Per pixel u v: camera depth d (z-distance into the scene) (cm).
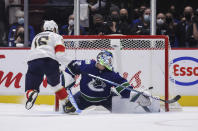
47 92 1953
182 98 1967
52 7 2091
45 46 1405
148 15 2019
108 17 1967
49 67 1396
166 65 1619
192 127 1033
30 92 1380
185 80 1966
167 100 1582
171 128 1011
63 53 1396
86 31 1984
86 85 1455
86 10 1978
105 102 1478
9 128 1016
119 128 1011
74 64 1449
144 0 2080
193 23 2062
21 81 1981
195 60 1966
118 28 1978
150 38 1622
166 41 1611
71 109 1402
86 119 1214
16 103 1988
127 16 2008
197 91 1966
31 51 1423
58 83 1409
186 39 2067
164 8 2112
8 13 2102
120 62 1647
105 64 1418
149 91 1636
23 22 2084
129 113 1440
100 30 1967
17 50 1980
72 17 2036
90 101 1463
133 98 1446
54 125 1071
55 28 1491
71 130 974
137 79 1652
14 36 2084
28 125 1074
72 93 1592
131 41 1638
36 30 2091
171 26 2069
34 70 1411
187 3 2128
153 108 1484
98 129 991
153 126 1051
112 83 1422
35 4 2091
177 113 1432
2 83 1997
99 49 1628
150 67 1642
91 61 1457
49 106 1875
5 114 1409
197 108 1819
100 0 2017
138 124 1090
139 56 1642
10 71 1989
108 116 1306
